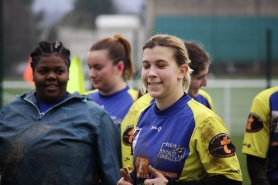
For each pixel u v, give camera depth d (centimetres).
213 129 728
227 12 7425
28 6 6669
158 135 753
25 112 875
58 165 836
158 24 5559
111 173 873
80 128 863
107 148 882
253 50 5559
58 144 841
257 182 970
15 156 843
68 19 7581
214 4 7450
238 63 5541
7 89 3619
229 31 5525
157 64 745
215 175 721
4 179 855
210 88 4247
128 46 1165
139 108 920
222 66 5519
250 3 7350
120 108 1115
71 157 843
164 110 760
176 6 7444
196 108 746
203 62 956
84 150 855
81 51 4056
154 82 744
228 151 727
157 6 7431
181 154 727
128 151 909
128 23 5216
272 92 986
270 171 984
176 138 736
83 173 852
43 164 836
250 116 994
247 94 4212
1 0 2105
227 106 3372
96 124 873
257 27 5569
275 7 7269
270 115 977
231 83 4631
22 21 6262
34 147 838
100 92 1152
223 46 5525
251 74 5559
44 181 834
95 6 7956
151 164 743
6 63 4553
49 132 847
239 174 729
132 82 2736
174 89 755
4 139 855
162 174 732
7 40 3828
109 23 5212
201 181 720
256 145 979
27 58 4050
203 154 725
